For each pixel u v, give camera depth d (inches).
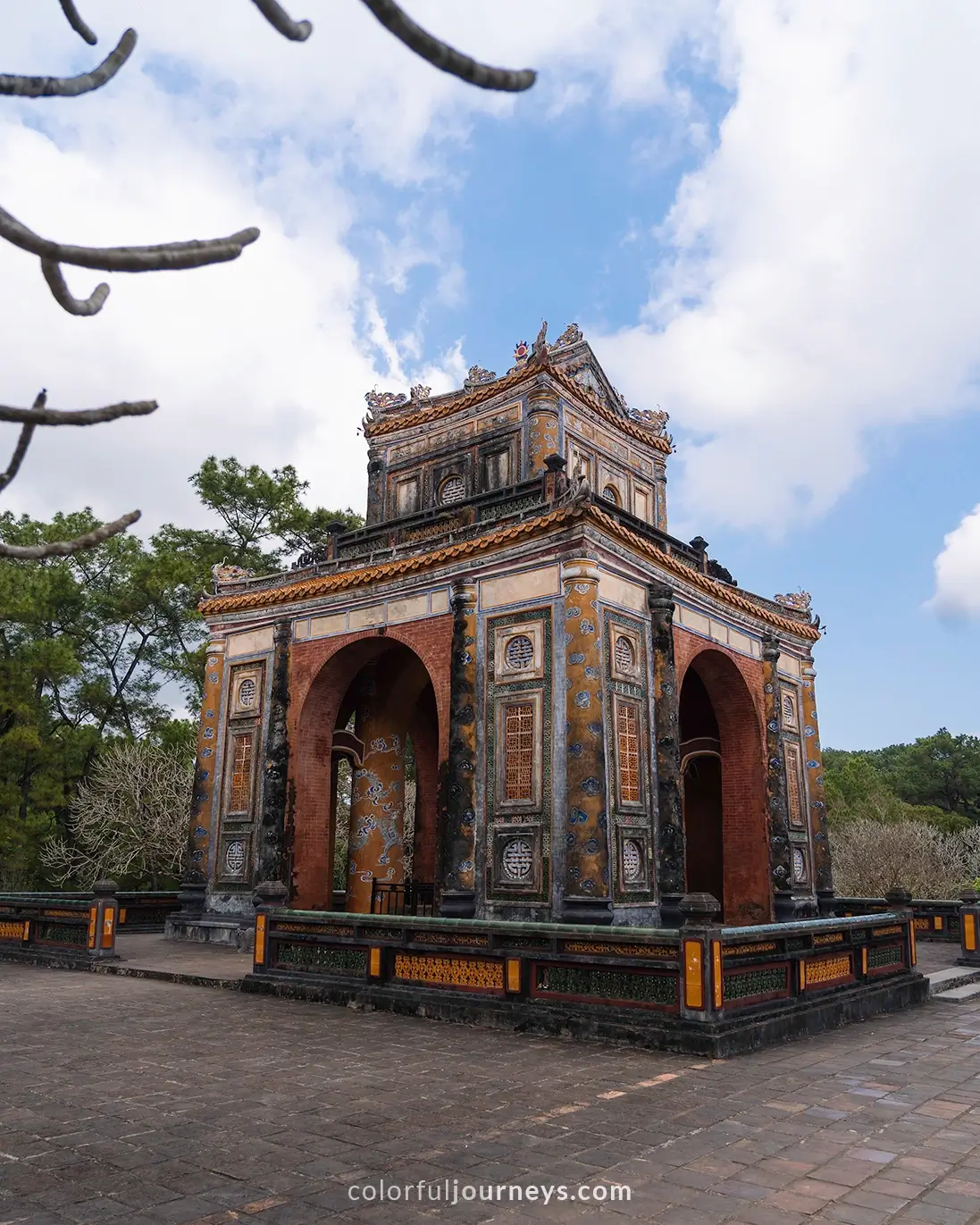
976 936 636.1
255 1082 296.8
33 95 85.0
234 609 797.2
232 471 1346.0
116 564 1387.8
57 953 621.6
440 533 679.7
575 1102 273.1
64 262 83.0
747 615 772.6
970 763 2306.8
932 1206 193.3
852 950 458.0
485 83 81.0
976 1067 328.5
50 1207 192.1
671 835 597.9
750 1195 199.3
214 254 89.7
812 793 839.1
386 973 446.0
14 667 1173.1
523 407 810.8
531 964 396.2
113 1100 275.3
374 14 73.6
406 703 800.9
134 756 1168.8
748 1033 351.3
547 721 577.3
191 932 740.0
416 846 938.7
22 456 92.7
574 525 587.5
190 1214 188.7
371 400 941.2
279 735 732.0
